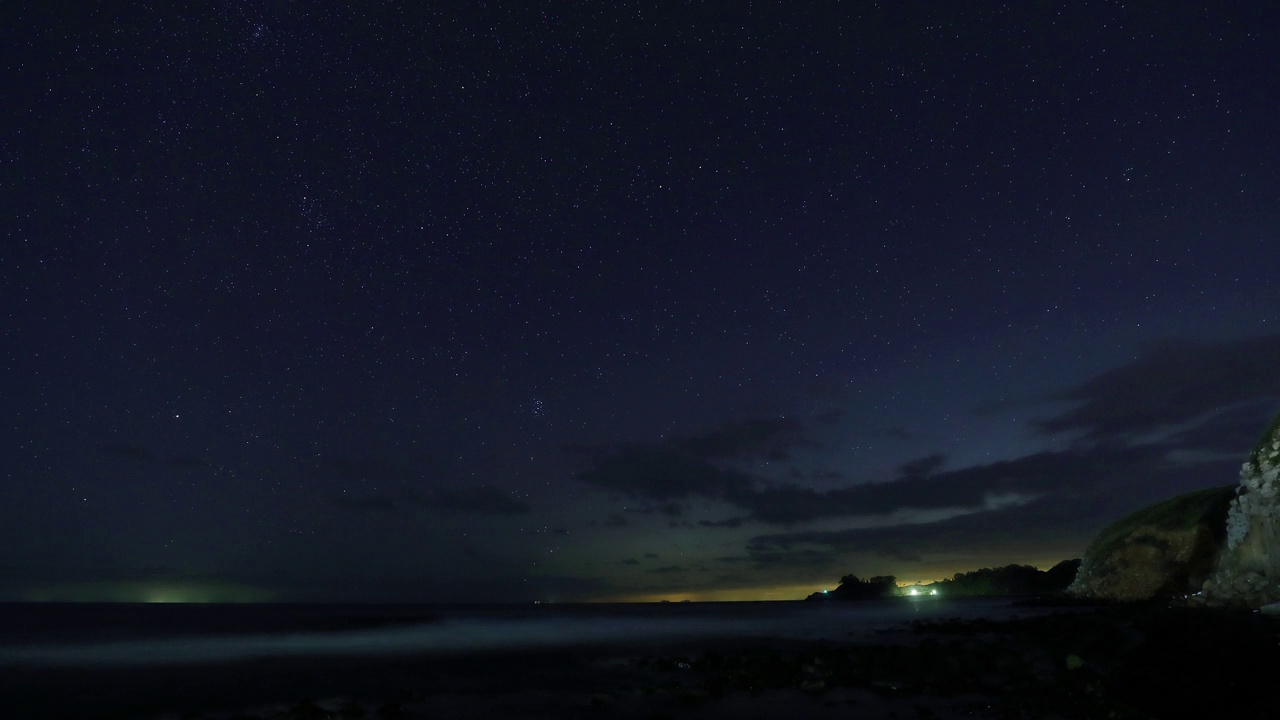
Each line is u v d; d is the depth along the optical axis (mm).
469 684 17188
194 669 20156
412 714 13703
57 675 18938
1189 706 11250
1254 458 24859
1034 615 28750
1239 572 23844
